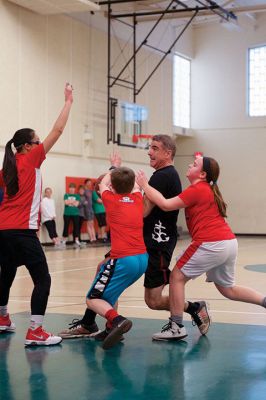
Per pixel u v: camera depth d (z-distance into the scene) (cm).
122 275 517
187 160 2681
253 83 2572
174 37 2484
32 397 390
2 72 1633
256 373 441
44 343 533
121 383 420
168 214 553
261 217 2550
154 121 2350
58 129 534
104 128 2059
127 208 523
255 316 671
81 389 406
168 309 577
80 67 1941
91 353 505
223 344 533
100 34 2039
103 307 511
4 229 530
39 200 542
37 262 534
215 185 548
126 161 2202
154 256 553
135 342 545
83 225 1956
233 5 2314
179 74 2597
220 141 2623
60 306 747
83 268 1201
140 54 2258
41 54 1773
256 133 2556
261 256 1525
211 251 532
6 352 510
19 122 1695
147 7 2084
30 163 534
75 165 1927
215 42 2619
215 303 764
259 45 2533
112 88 2095
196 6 2041
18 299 805
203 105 2650
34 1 1638
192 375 438
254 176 2566
